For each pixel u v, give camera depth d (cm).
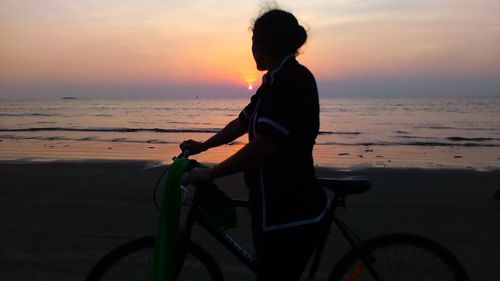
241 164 188
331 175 893
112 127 3212
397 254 231
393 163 1205
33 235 474
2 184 754
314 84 197
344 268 231
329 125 3478
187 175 203
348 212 558
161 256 204
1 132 2611
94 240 458
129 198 645
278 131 184
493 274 366
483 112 5759
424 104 9869
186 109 8581
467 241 448
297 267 208
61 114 6247
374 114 5491
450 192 679
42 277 364
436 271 232
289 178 196
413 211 564
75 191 695
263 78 196
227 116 5559
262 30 196
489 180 790
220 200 219
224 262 396
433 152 1540
